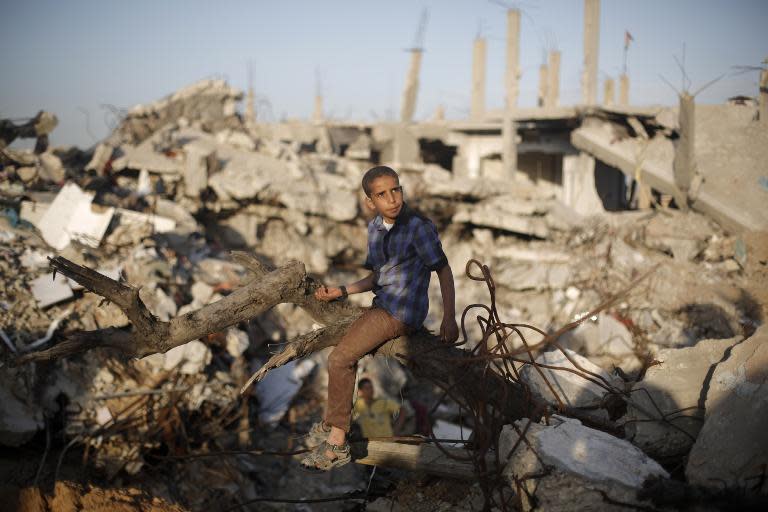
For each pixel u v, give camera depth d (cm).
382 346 338
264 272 352
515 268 1182
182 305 777
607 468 284
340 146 2003
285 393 842
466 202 1334
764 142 1341
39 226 810
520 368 414
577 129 1526
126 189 1016
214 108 1658
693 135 1276
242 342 795
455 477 340
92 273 293
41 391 596
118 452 598
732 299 959
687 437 332
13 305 651
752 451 279
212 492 643
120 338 313
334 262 1185
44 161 981
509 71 1605
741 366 313
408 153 1747
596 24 1555
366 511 382
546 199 1417
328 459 318
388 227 314
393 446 356
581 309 990
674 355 379
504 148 1620
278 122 1956
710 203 1235
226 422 700
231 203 1095
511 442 314
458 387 344
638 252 1136
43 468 554
